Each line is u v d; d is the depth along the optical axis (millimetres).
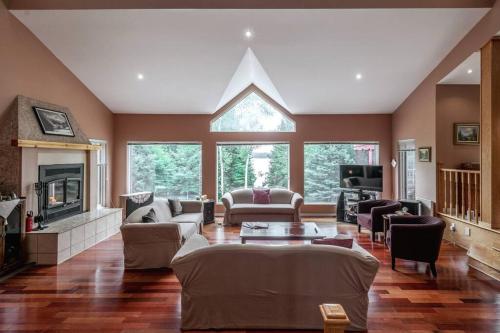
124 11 4488
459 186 5602
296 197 6828
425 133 6258
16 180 4285
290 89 6711
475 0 4238
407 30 4871
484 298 3328
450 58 5379
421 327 2762
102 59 5637
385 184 7801
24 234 4305
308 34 5008
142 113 7758
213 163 7812
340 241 3047
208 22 4738
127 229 4141
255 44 5270
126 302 3223
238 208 6758
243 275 2697
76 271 4098
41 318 2896
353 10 4477
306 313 2691
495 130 4328
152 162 7898
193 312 2715
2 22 4320
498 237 4215
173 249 4207
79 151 5707
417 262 4469
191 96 6988
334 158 7945
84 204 5887
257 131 7828
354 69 5973
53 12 4492
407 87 6621
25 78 4785
